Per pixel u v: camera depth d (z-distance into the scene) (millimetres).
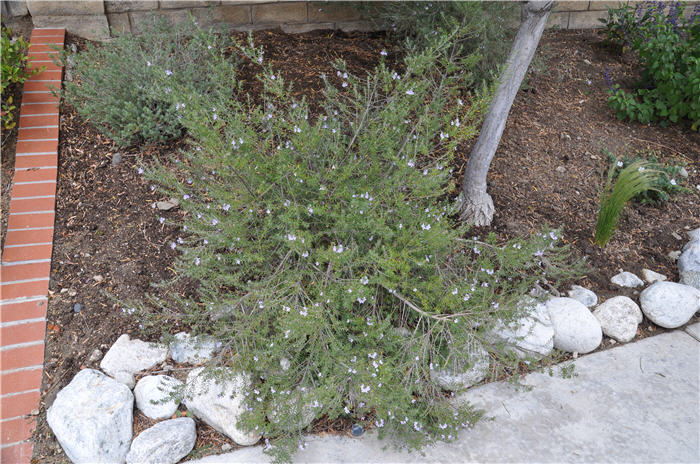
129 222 3523
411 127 3705
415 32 4711
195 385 2736
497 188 4020
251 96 4160
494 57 4449
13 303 3059
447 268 3143
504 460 2588
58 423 2549
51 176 3668
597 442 2678
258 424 2498
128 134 3764
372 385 2471
